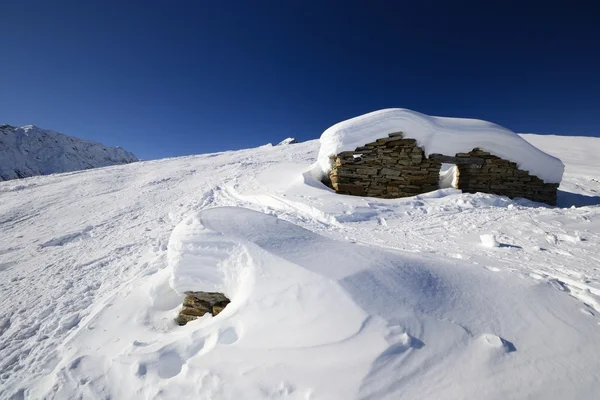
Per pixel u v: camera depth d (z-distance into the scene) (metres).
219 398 1.97
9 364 3.58
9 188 17.12
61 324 4.25
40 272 6.61
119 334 3.43
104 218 11.01
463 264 3.50
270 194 10.39
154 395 2.17
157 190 15.08
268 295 2.58
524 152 9.66
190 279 3.34
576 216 6.29
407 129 9.69
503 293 2.75
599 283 3.16
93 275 6.09
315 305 2.38
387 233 6.29
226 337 2.44
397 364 1.93
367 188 9.84
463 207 8.15
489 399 1.72
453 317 2.35
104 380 2.52
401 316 2.27
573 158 20.08
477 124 10.02
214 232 3.32
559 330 2.26
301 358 2.05
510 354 2.02
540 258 4.20
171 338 2.79
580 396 1.73
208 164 21.98
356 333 2.12
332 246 3.37
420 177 9.84
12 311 4.97
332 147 10.04
